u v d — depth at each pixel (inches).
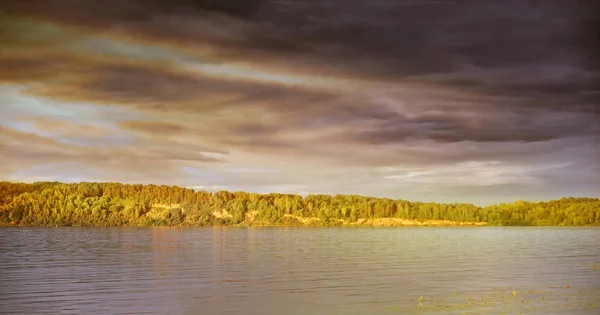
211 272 2295.8
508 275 2050.9
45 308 1406.3
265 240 6028.5
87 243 5344.5
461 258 3058.6
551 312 1229.7
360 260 2962.6
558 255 3245.6
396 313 1277.1
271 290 1697.8
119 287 1791.3
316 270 2363.4
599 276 1958.7
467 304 1357.0
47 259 3186.5
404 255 3385.8
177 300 1510.8
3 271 2432.3
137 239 6323.8
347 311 1328.7
